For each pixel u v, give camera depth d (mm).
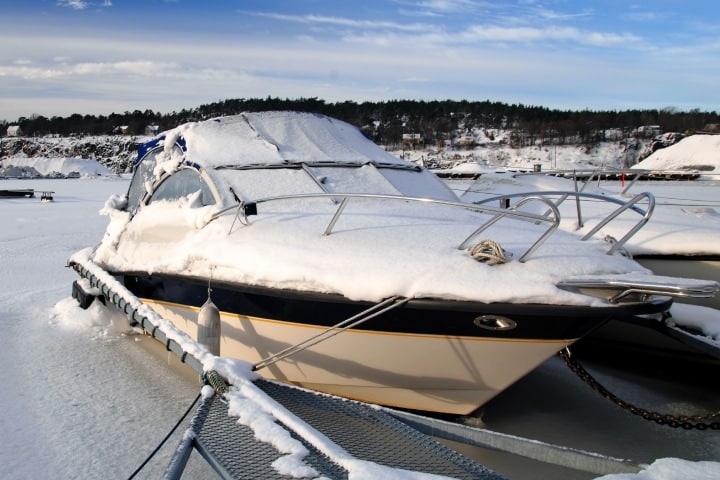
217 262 3865
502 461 3338
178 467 2316
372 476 2201
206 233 4160
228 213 4203
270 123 5383
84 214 17016
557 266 3205
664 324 4176
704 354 4496
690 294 2762
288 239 3744
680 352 4617
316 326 3525
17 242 11188
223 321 3957
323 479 2252
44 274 8211
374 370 3504
